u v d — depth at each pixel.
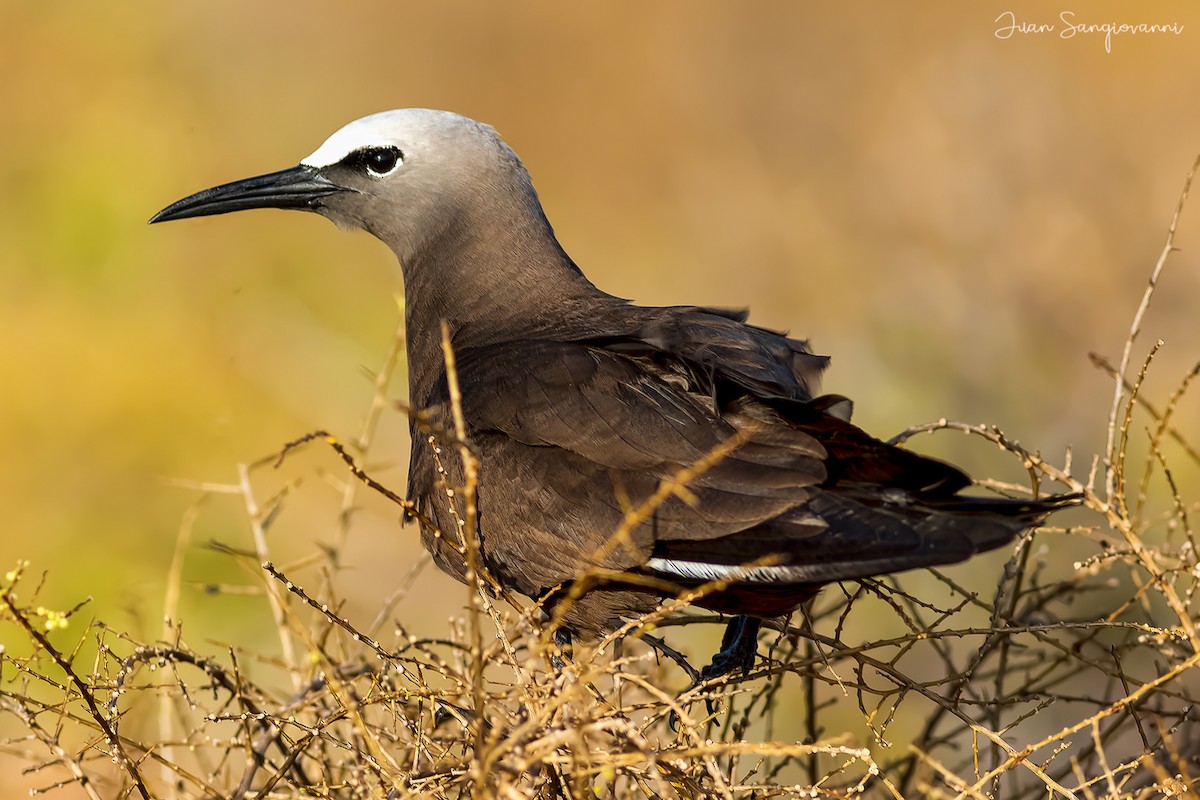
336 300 18.58
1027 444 14.98
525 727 6.61
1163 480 13.83
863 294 18.11
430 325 9.98
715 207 19.97
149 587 13.34
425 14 22.98
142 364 16.91
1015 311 16.91
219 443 15.95
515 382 8.38
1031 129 18.86
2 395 16.45
